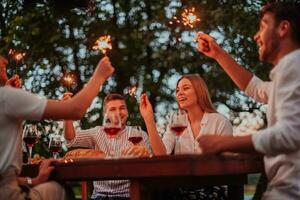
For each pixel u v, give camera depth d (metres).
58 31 7.92
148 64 8.12
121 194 4.25
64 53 8.08
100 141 4.46
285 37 2.66
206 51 3.45
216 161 2.51
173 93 8.02
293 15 2.66
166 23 7.80
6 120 2.68
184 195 3.74
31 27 7.62
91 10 7.88
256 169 2.80
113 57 8.06
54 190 2.78
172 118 4.08
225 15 7.16
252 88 3.33
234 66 3.39
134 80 8.16
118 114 4.44
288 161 2.47
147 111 3.89
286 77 2.45
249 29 7.12
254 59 7.29
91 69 8.12
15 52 7.70
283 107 2.42
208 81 7.55
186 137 3.96
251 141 2.41
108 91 8.09
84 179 2.79
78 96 2.79
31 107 2.67
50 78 8.03
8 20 8.16
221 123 3.92
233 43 7.28
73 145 4.50
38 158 4.11
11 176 2.69
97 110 7.79
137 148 3.23
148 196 2.70
